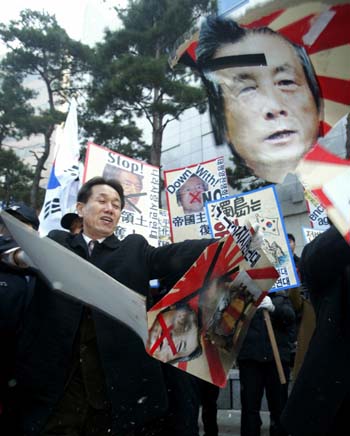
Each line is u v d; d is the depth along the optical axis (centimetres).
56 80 2238
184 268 251
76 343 235
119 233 487
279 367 415
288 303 477
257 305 220
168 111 1428
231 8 202
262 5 193
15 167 2017
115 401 223
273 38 196
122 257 258
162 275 260
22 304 250
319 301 193
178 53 219
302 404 180
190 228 534
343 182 130
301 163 130
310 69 193
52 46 1872
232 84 205
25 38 1852
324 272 186
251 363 453
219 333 213
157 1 1442
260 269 216
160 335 193
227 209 464
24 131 1981
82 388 231
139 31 1473
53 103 2034
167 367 324
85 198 275
